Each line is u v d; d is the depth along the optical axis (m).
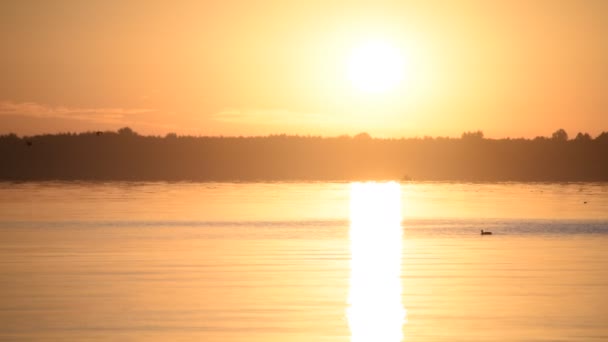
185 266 147.38
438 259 159.75
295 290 120.56
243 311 105.38
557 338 92.38
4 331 94.88
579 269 142.12
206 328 96.44
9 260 156.12
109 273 137.38
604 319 100.75
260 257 163.00
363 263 153.12
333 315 103.38
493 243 194.25
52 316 102.31
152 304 109.38
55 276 133.75
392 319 101.31
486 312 104.94
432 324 98.94
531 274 136.00
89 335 93.25
